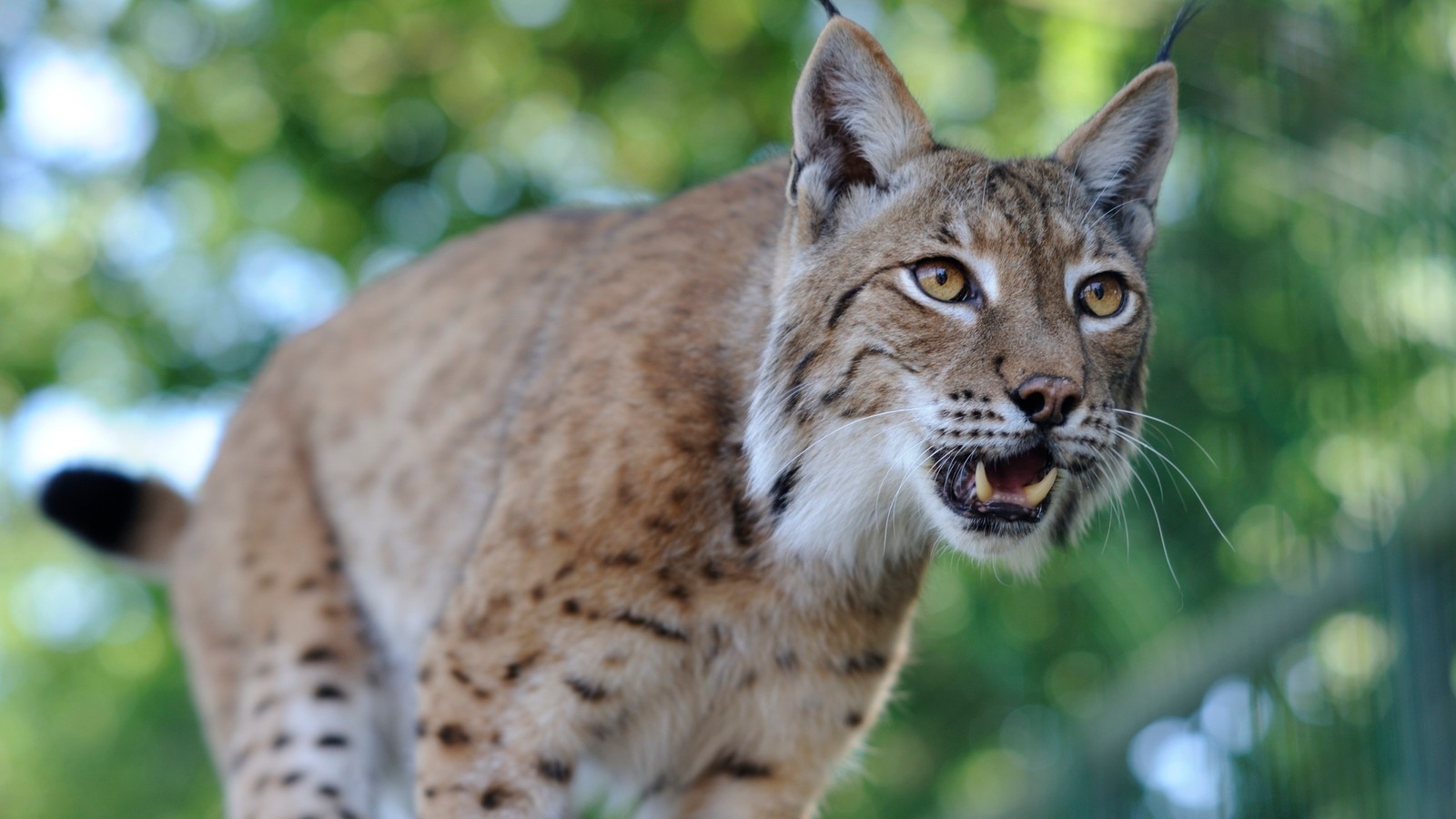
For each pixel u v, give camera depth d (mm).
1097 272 8906
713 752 9742
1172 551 14242
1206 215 13844
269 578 11195
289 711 10805
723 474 8898
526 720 9039
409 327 11352
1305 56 12578
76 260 19516
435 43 19219
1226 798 12750
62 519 12945
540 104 19297
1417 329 12359
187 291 18875
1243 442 13539
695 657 9188
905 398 8641
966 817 16094
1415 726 11758
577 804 9750
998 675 15906
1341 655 12820
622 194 17734
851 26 8773
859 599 9336
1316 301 12875
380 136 19125
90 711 19688
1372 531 12117
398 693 10984
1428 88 12219
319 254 18922
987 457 8578
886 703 10023
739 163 18344
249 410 12195
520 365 10211
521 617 8961
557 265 10672
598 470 8875
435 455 10586
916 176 8922
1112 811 13992
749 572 9023
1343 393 12867
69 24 19141
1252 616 13180
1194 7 9812
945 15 17188
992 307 8602
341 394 11477
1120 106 9289
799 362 8828
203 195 19203
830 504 8945
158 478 13180
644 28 18922
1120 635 14695
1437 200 12117
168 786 18641
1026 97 16938
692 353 9055
